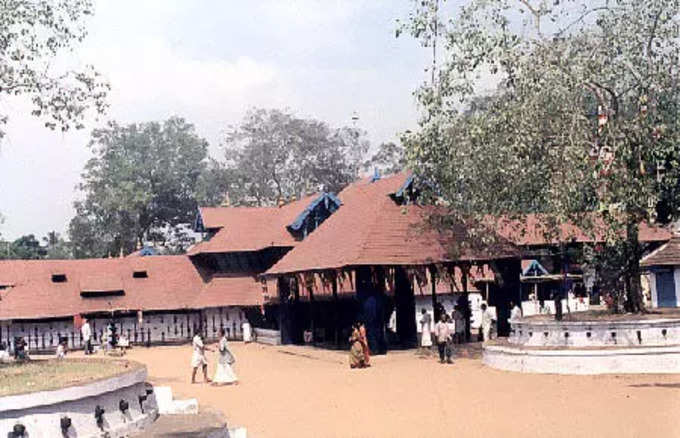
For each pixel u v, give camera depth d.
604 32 23.06
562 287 36.97
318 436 14.74
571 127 21.67
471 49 23.66
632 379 18.84
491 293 32.88
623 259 24.84
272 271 36.00
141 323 41.81
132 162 71.31
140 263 44.75
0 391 11.41
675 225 39.69
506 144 22.91
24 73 20.28
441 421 15.32
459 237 28.56
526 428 14.02
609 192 20.66
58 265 42.91
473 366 23.45
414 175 28.11
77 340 40.44
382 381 21.73
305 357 30.91
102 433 11.95
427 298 38.28
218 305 42.44
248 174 73.88
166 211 73.56
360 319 28.56
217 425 13.22
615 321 21.02
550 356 20.67
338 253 29.84
